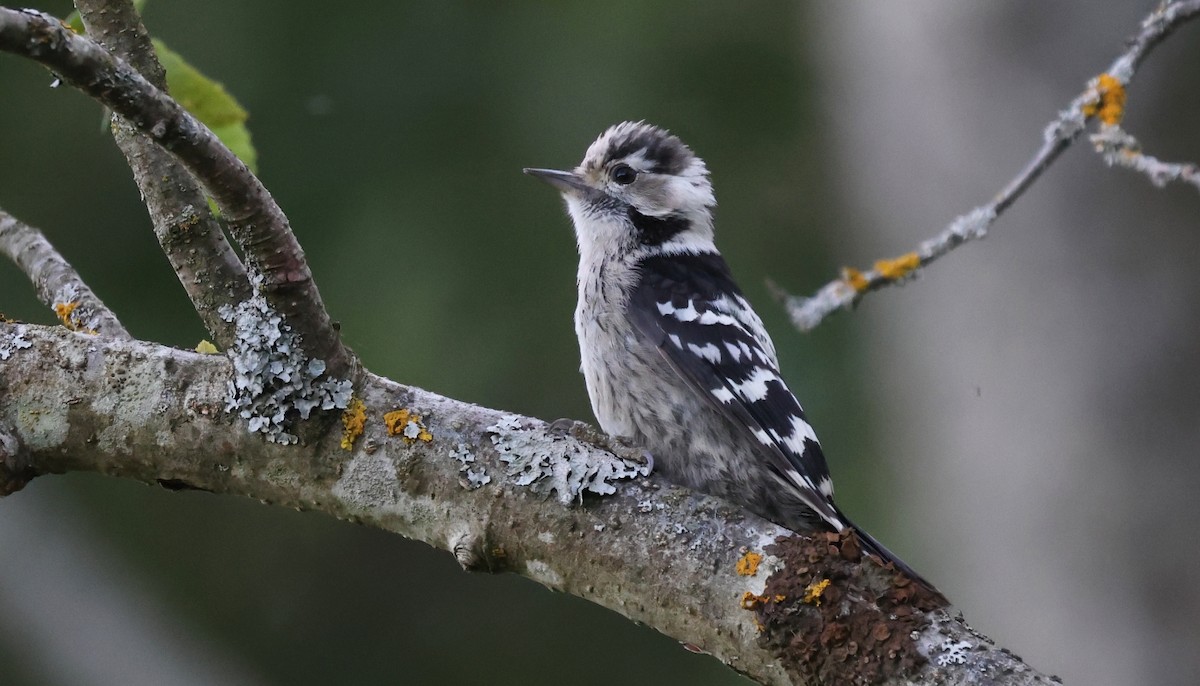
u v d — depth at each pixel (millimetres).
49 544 13242
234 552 13844
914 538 11750
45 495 13445
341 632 13781
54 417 6105
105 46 6316
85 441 6105
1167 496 10273
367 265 12078
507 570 5945
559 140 12445
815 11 12891
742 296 9492
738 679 13453
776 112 13102
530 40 12680
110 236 12117
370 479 5977
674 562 5633
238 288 6074
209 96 7488
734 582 5527
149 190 6082
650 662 13664
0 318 6359
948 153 11117
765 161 13148
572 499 5812
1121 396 10383
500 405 12016
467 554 5875
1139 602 10398
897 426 12070
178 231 6031
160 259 12148
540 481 5855
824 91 12797
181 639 13383
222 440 6043
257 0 12305
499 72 12562
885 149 11703
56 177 12102
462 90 12461
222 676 13328
